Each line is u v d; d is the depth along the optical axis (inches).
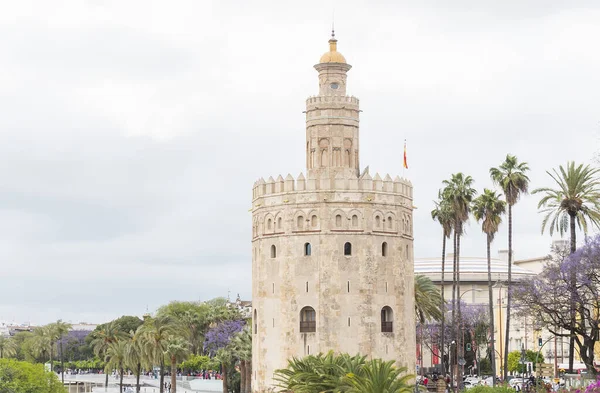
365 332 3873.0
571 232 3892.7
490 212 4591.5
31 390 4746.6
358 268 3909.9
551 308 3961.6
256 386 4052.7
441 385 4347.9
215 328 6786.4
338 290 3880.4
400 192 4062.5
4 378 4662.9
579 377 3494.1
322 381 3122.5
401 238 4050.2
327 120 4106.8
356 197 3946.9
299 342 3885.3
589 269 3713.1
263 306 4045.3
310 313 3912.4
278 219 4025.6
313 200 3941.9
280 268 3983.8
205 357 7342.5
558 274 3799.2
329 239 3909.9
